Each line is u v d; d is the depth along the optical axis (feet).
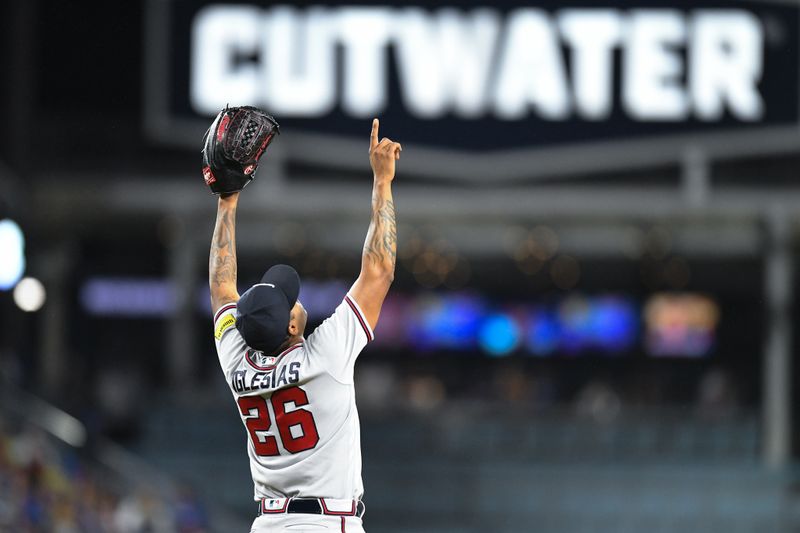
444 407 307.78
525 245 335.26
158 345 412.77
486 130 261.44
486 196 267.18
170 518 225.56
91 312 401.08
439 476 281.95
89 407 277.23
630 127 260.42
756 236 315.99
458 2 260.42
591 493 279.49
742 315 431.43
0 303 315.37
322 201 269.44
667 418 303.89
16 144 265.75
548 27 259.80
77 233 320.09
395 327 428.97
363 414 293.84
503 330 431.02
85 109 274.16
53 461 218.79
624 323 430.20
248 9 260.42
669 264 397.19
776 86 258.16
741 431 295.48
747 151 259.19
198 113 260.01
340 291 402.72
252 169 60.54
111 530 207.92
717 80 258.57
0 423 215.10
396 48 260.83
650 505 278.67
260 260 383.86
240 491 270.87
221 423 283.38
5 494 179.52
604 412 305.53
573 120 260.42
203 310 384.68
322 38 260.62
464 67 260.62
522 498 279.69
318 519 54.70
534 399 364.38
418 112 261.44
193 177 277.64
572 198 268.41
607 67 259.80
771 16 257.75
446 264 391.65
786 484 277.85
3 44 266.16
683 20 258.78
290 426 54.90
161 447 279.90
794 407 394.73
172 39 260.42
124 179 276.00
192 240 288.71
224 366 57.11
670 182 268.00
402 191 266.98
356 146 261.85
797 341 407.03
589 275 420.77
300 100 260.83
